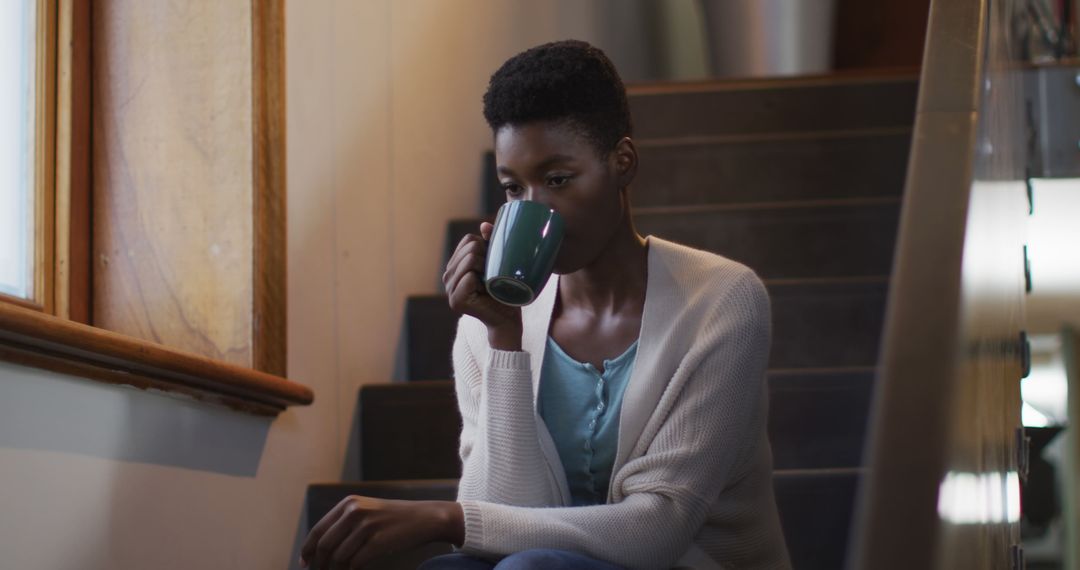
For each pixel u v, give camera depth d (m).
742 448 1.37
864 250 2.73
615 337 1.39
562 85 1.27
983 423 1.03
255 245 1.90
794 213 2.75
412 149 2.77
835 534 1.97
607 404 1.37
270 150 1.94
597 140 1.29
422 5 2.88
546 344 1.41
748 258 2.76
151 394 1.62
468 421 1.44
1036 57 3.28
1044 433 3.78
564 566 1.15
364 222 2.45
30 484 1.37
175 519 1.68
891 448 0.67
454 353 1.49
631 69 4.31
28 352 1.35
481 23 3.30
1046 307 4.36
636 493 1.29
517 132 1.28
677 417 1.31
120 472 1.55
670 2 4.64
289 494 2.04
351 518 1.19
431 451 2.34
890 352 0.72
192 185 1.92
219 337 1.89
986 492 1.06
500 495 1.30
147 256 1.92
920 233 0.81
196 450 1.74
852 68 4.65
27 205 1.73
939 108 0.96
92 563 1.48
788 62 4.25
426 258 2.83
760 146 3.08
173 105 1.94
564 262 1.31
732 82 3.46
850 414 2.21
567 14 3.93
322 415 2.19
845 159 3.06
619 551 1.24
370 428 2.36
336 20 2.37
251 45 1.92
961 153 0.89
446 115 3.03
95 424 1.50
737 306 1.34
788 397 2.22
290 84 2.13
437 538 1.20
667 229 2.78
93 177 1.94
